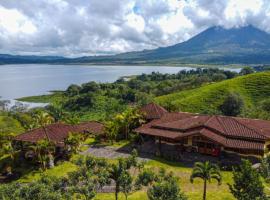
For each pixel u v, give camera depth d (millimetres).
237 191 32688
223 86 132875
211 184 45438
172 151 59719
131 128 69938
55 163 55281
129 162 43250
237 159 54688
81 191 35031
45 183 34250
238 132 56281
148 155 58625
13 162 56781
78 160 43531
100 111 173375
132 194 42438
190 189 43750
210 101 123438
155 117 70812
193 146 58656
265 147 54719
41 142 53406
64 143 58281
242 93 126938
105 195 42312
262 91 125500
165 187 31938
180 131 60031
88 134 69938
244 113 102938
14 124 115188
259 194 31625
